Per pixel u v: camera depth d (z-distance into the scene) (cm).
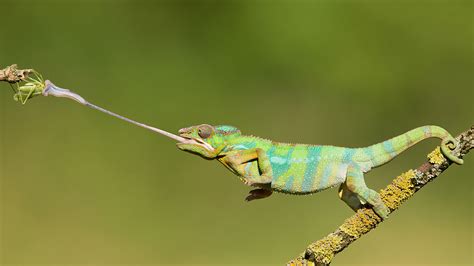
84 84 1410
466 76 1426
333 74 1430
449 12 1457
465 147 388
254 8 1503
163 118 1373
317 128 1388
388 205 395
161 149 1302
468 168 1245
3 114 1322
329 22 1470
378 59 1435
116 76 1432
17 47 1434
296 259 397
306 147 427
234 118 1401
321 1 1486
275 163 422
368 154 426
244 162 422
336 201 1150
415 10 1458
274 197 1161
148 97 1403
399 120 1402
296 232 1084
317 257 393
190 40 1501
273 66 1458
